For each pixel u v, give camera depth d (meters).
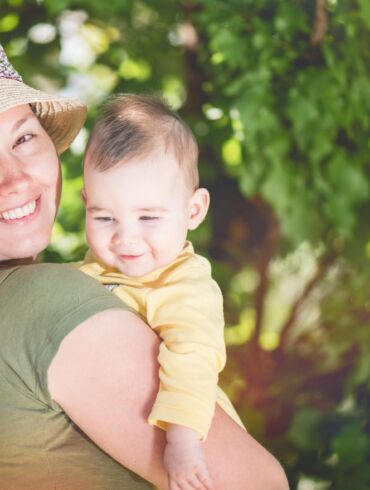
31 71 4.63
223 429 1.96
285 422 4.66
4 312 1.89
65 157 4.46
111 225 2.16
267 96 3.95
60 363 1.83
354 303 4.48
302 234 4.12
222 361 1.97
